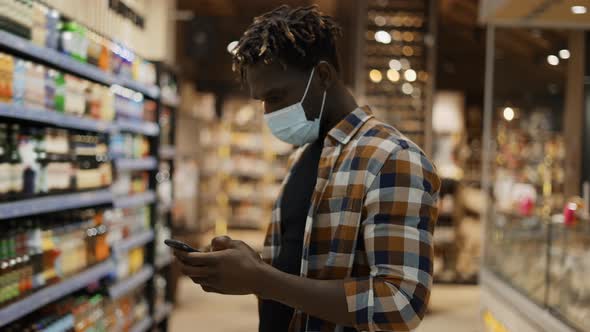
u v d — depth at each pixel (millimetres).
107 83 3789
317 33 1442
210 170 12602
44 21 2785
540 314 3074
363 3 9617
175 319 6137
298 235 1521
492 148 4863
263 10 12141
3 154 2438
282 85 1445
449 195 8414
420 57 9602
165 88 5250
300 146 1735
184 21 12281
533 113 4863
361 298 1221
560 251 2930
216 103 15102
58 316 2980
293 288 1239
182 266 1288
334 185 1396
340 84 1518
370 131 1399
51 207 2775
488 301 4188
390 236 1257
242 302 6949
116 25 4238
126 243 4070
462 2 9352
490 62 4859
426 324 6145
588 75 4605
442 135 11586
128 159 4223
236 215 14234
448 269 8266
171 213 5641
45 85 2814
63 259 3002
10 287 2451
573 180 4684
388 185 1290
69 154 3107
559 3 3865
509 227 3910
